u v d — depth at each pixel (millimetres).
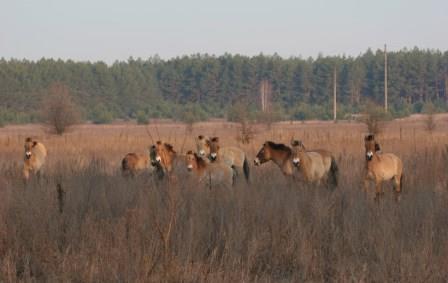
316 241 31562
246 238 31812
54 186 41531
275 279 28000
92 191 41156
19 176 56188
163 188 41156
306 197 39688
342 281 26125
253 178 54812
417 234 31797
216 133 169375
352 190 44562
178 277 26391
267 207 35812
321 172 52500
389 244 29953
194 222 32312
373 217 34812
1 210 34250
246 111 145250
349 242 31047
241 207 35312
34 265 29188
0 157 87875
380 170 51562
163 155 52594
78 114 167500
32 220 33188
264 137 133750
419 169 57750
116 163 76438
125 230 30766
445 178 52594
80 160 67625
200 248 30391
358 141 102188
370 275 27297
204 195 39594
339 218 35562
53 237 31797
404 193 47844
